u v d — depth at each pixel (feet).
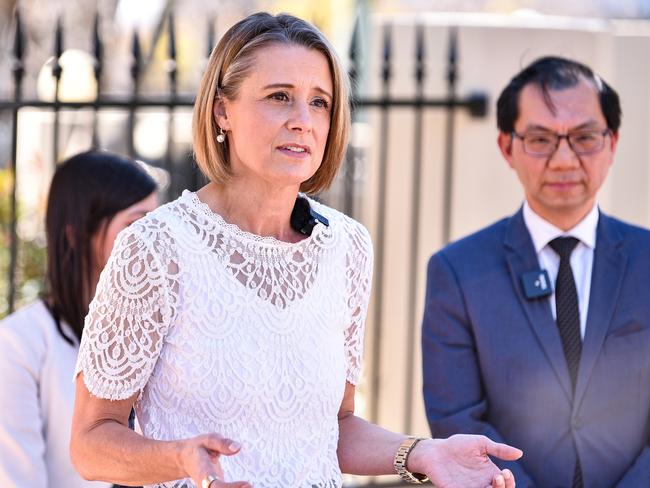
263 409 20.53
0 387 27.86
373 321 53.11
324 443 21.43
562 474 27.58
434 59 50.24
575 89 28.84
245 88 20.79
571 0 107.24
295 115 20.74
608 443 27.78
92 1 104.53
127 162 29.71
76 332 28.89
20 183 54.39
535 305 28.27
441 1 108.68
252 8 113.80
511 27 47.50
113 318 20.42
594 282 28.53
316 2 113.91
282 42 20.88
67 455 28.43
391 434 23.09
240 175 21.38
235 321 20.52
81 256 28.84
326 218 22.40
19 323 28.60
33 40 104.06
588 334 28.07
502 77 47.34
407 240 50.37
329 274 21.85
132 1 100.01
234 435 20.39
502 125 30.04
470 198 47.75
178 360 20.36
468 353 28.53
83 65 60.29
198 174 43.27
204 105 21.30
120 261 20.36
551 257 28.89
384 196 47.09
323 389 21.18
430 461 21.85
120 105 43.27
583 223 28.99
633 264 28.78
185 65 103.86
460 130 47.62
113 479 20.13
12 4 104.68
